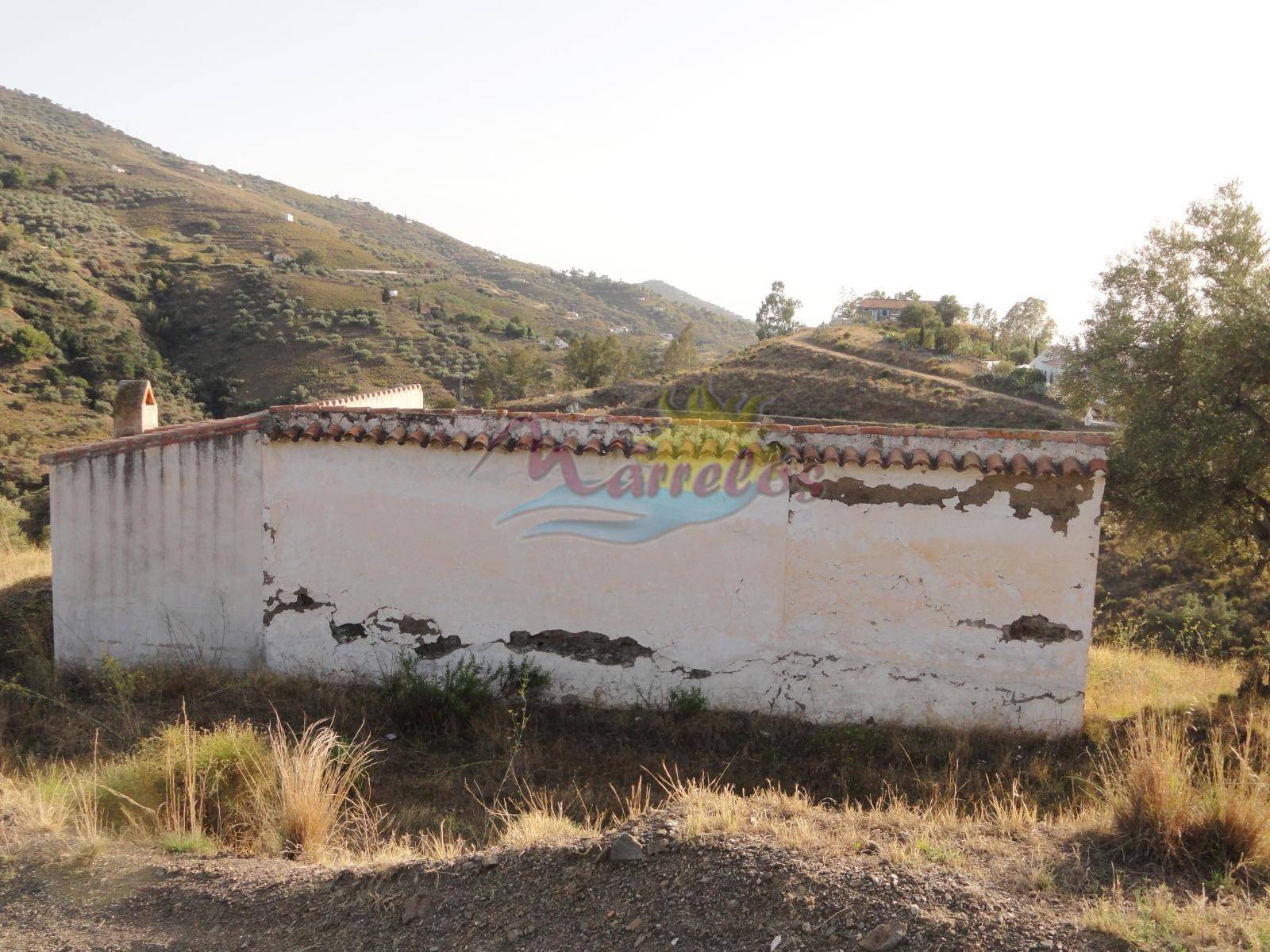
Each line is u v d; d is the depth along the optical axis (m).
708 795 5.26
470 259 187.88
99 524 9.53
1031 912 3.72
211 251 82.50
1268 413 9.28
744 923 3.82
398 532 9.09
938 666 8.40
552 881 4.34
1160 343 9.87
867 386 52.22
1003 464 8.17
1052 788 7.09
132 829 5.47
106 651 9.60
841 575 8.48
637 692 8.78
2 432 35.72
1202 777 5.02
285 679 9.01
